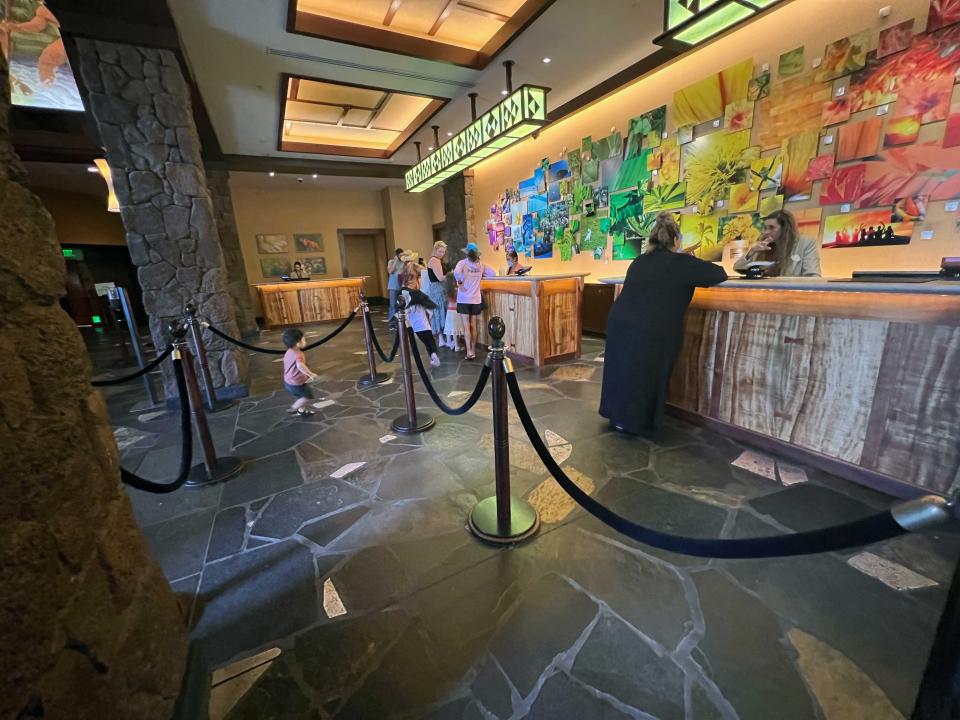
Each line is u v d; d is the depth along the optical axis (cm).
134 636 98
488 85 510
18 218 78
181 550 189
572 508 208
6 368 71
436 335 625
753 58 385
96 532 91
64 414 85
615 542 183
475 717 116
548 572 167
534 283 445
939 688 66
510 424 313
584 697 120
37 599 71
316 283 952
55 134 530
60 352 85
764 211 393
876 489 205
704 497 209
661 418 269
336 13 384
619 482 227
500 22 407
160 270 386
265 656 137
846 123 329
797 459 237
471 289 499
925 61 284
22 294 77
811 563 164
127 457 291
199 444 305
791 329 231
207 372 379
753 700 117
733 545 98
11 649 64
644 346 261
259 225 1006
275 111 570
